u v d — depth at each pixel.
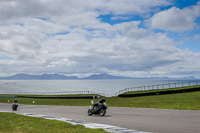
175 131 9.05
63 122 12.05
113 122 12.18
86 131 8.96
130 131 9.24
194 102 21.73
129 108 20.05
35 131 8.98
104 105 15.59
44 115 17.36
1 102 50.81
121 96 42.31
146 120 12.30
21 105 36.09
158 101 25.75
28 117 15.30
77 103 35.81
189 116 13.10
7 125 10.91
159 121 11.72
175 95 32.03
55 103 40.47
